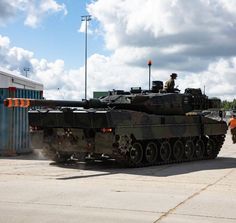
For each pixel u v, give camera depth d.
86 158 17.94
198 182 12.20
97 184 11.63
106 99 17.39
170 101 18.02
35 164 16.69
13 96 19.36
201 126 19.61
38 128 16.92
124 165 16.12
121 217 7.78
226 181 12.44
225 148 27.45
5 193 10.00
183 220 7.61
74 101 15.70
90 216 7.83
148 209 8.45
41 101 14.55
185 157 18.89
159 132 17.05
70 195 9.83
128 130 15.64
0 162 17.23
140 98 16.92
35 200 9.21
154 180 12.59
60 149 16.39
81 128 15.73
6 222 7.38
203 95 20.02
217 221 7.58
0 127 19.59
